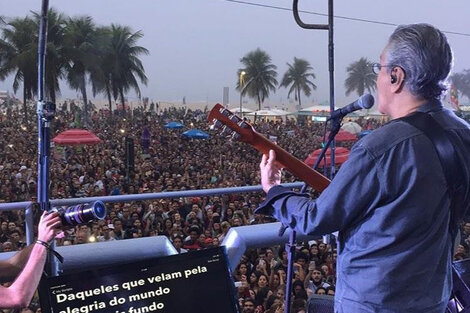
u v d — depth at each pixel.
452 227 1.69
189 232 8.93
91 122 56.47
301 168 2.07
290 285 2.32
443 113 1.64
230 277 2.43
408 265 1.57
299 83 106.25
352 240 1.66
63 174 17.86
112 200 3.24
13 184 14.83
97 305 2.16
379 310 1.58
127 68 71.12
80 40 58.78
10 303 2.02
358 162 1.58
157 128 44.34
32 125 44.53
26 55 53.59
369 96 2.09
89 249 2.87
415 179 1.53
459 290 2.24
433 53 1.56
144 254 3.01
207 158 25.03
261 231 3.38
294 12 3.14
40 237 2.16
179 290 2.31
